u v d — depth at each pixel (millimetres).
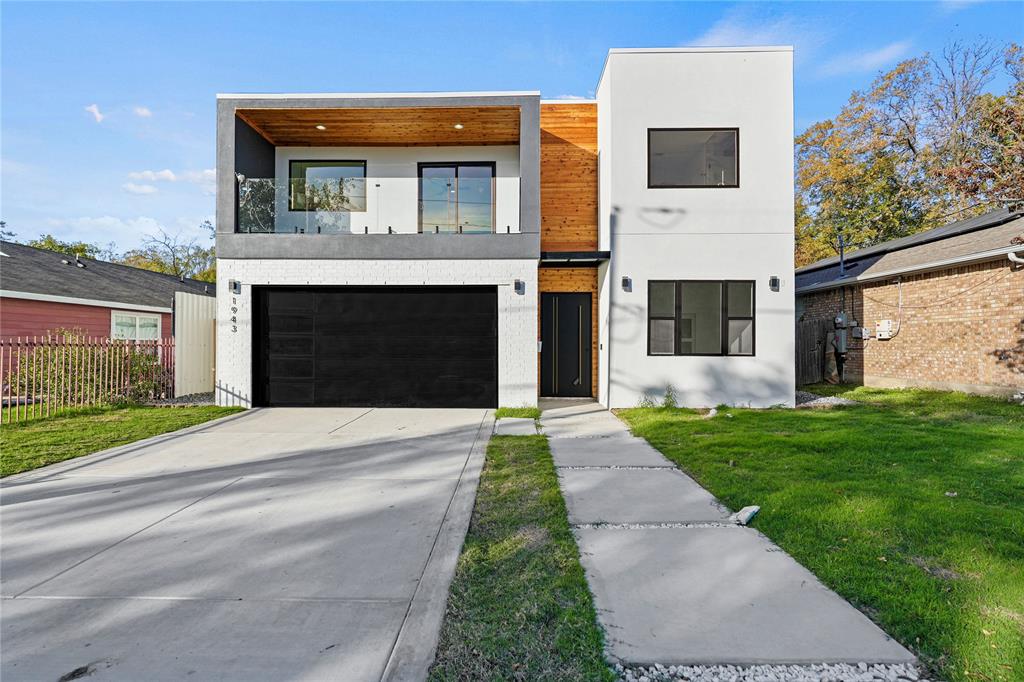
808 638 2432
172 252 36344
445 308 10281
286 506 4520
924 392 11109
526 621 2635
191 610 2783
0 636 2533
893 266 12484
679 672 2193
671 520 4090
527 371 9953
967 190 10555
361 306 10320
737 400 10250
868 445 6301
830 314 14695
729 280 10320
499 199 10242
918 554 3348
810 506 4215
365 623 2648
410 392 10281
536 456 6258
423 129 11000
